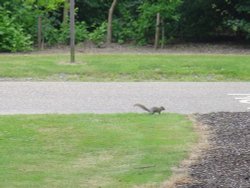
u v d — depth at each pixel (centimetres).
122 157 1094
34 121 1388
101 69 2297
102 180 964
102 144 1181
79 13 3484
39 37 3014
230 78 2262
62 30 3164
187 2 3241
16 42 2850
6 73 2211
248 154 1110
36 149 1144
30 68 2289
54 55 2677
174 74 2284
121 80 2178
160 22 3097
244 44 3209
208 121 1411
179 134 1270
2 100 1731
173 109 1614
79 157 1094
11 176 979
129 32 3241
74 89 1950
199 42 3284
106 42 3225
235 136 1253
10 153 1114
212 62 2456
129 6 3378
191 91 1941
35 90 1919
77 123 1371
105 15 3497
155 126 1348
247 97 1838
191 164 1050
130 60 2488
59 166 1038
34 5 3066
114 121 1401
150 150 1140
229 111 1577
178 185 941
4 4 3014
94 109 1599
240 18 3266
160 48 3066
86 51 2894
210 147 1163
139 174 993
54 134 1261
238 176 980
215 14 3328
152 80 2203
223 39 3375
